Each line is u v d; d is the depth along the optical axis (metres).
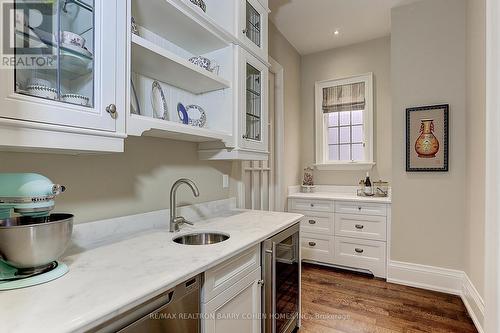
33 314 0.61
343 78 3.59
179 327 0.90
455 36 2.55
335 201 3.12
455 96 2.55
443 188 2.59
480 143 2.01
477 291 2.04
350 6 2.76
